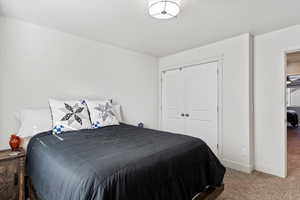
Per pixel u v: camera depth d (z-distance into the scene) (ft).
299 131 19.76
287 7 6.34
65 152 4.62
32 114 7.05
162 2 5.60
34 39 7.66
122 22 7.53
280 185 7.40
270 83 8.61
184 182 4.97
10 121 7.06
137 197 3.74
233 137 9.34
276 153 8.39
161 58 13.42
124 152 4.58
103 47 10.09
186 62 11.70
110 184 3.36
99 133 6.88
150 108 12.91
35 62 7.69
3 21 6.95
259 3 6.07
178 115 12.34
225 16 7.01
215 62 10.25
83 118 7.64
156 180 4.21
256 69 9.07
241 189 7.07
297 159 10.68
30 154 5.77
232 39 9.41
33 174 5.35
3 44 6.93
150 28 8.16
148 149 4.86
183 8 6.36
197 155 5.61
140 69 12.17
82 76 9.20
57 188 3.81
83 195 3.19
